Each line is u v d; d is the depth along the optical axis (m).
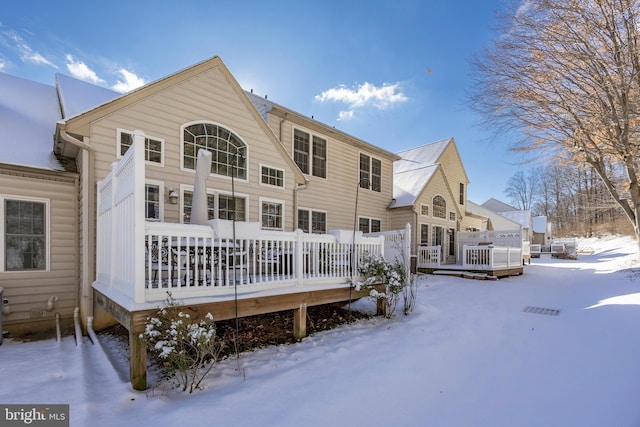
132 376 3.10
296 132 9.84
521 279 11.30
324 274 5.32
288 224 8.48
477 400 2.77
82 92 7.42
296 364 3.77
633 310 5.69
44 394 2.98
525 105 10.48
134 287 3.21
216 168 7.07
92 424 2.46
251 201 7.66
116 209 4.13
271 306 4.41
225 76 7.30
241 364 3.81
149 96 6.12
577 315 5.80
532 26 9.48
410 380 3.21
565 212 39.38
